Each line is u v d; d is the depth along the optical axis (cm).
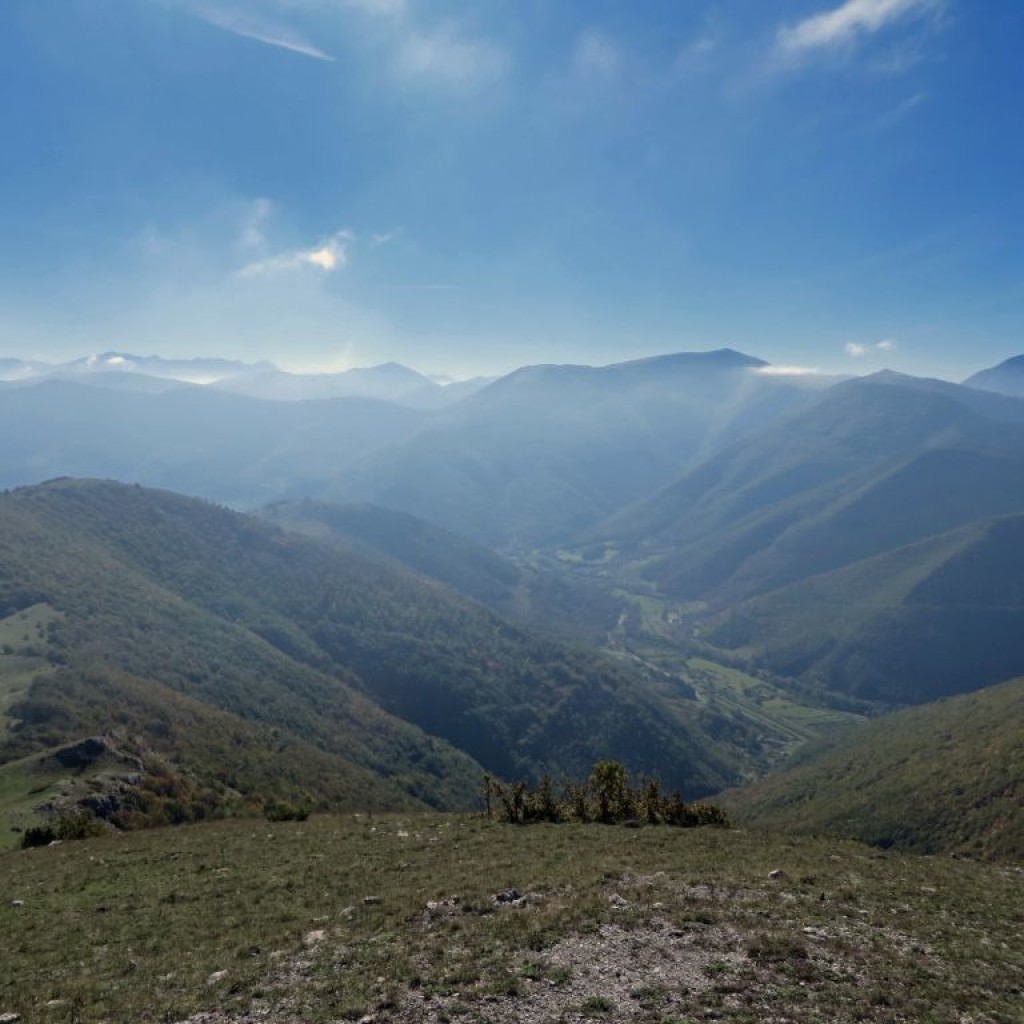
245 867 2959
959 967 1636
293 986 1602
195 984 1667
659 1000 1425
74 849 3847
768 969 1580
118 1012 1523
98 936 2127
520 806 4144
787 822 13288
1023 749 11450
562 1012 1391
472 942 1780
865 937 1802
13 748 8431
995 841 9475
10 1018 1540
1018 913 2138
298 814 5044
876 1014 1380
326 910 2241
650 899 2086
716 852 2969
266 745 12144
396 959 1695
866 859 2938
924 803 11494
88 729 9344
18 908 2531
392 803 11650
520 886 2298
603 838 3344
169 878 2862
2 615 15162
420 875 2623
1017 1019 1389
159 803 6862
